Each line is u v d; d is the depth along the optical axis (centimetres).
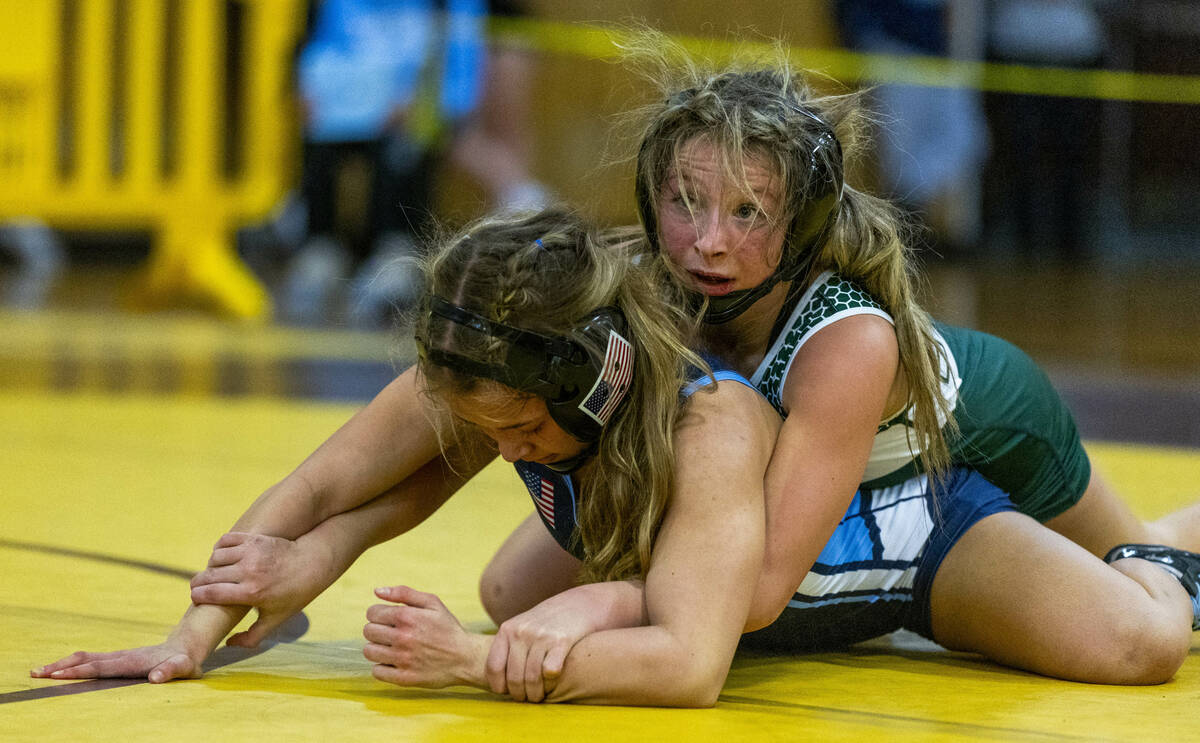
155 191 2669
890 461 686
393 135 2586
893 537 688
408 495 670
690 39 2912
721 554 565
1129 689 626
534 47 2883
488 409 550
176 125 2678
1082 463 764
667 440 575
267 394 1736
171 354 2155
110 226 2858
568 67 3256
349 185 3002
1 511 1012
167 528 966
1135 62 4025
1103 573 652
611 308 562
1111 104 4547
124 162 2647
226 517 1010
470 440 655
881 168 3241
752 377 659
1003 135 4388
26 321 2614
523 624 554
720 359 655
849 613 692
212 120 2666
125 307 2820
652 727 528
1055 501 751
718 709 565
